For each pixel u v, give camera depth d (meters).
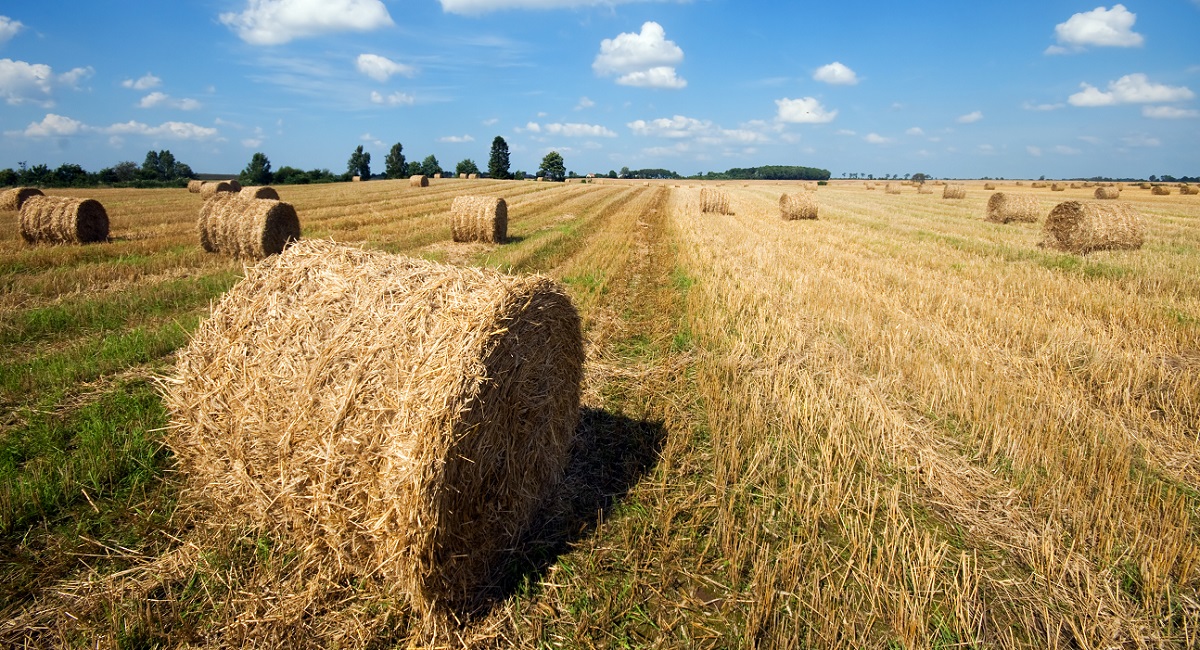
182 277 11.71
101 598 3.43
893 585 3.68
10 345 7.46
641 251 16.33
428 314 3.75
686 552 4.00
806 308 9.72
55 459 4.72
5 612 3.32
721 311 9.55
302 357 3.73
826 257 14.49
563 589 3.68
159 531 4.02
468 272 4.18
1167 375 6.79
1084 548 4.04
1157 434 5.63
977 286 11.20
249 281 4.29
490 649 3.26
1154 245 16.25
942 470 4.97
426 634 3.32
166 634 3.21
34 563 3.68
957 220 24.59
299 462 3.60
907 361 7.16
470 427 3.51
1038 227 21.47
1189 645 3.31
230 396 3.89
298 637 3.25
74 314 8.66
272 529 4.00
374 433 3.40
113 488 4.44
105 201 32.31
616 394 6.50
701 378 6.76
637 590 3.65
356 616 3.43
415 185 51.66
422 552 3.32
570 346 4.88
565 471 4.96
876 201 38.44
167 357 7.21
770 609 3.50
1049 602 3.61
